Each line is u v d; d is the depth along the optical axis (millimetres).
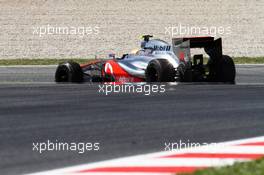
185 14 148000
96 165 26469
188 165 26406
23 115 40312
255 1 162625
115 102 47062
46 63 99375
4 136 32906
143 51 64188
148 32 130500
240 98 49375
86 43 122000
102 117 39406
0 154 28625
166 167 26094
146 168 25906
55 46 119562
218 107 44000
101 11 150250
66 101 47781
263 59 103688
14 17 144000
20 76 76438
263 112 41562
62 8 152875
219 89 55781
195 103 46281
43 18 143250
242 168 25344
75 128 35312
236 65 94625
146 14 147625
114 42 122438
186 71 57625
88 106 44719
